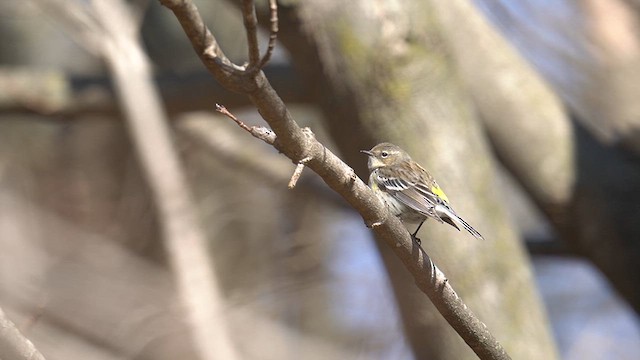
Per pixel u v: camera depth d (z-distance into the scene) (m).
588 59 15.05
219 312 13.45
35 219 18.16
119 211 19.23
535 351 11.50
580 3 15.54
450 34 13.20
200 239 13.86
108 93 14.20
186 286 13.45
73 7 13.99
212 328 13.32
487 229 11.63
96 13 14.01
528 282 11.80
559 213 12.90
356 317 18.08
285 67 13.12
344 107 11.59
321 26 11.37
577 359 17.95
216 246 19.27
